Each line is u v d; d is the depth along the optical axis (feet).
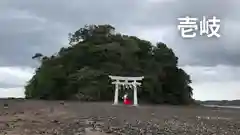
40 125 57.36
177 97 263.29
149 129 61.36
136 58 245.65
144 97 233.35
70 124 59.88
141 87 227.20
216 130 65.31
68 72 233.55
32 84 241.76
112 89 212.23
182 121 76.07
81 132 53.47
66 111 82.28
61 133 51.80
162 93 250.78
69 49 248.52
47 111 79.46
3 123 58.18
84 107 98.94
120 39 251.80
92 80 215.92
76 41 256.73
